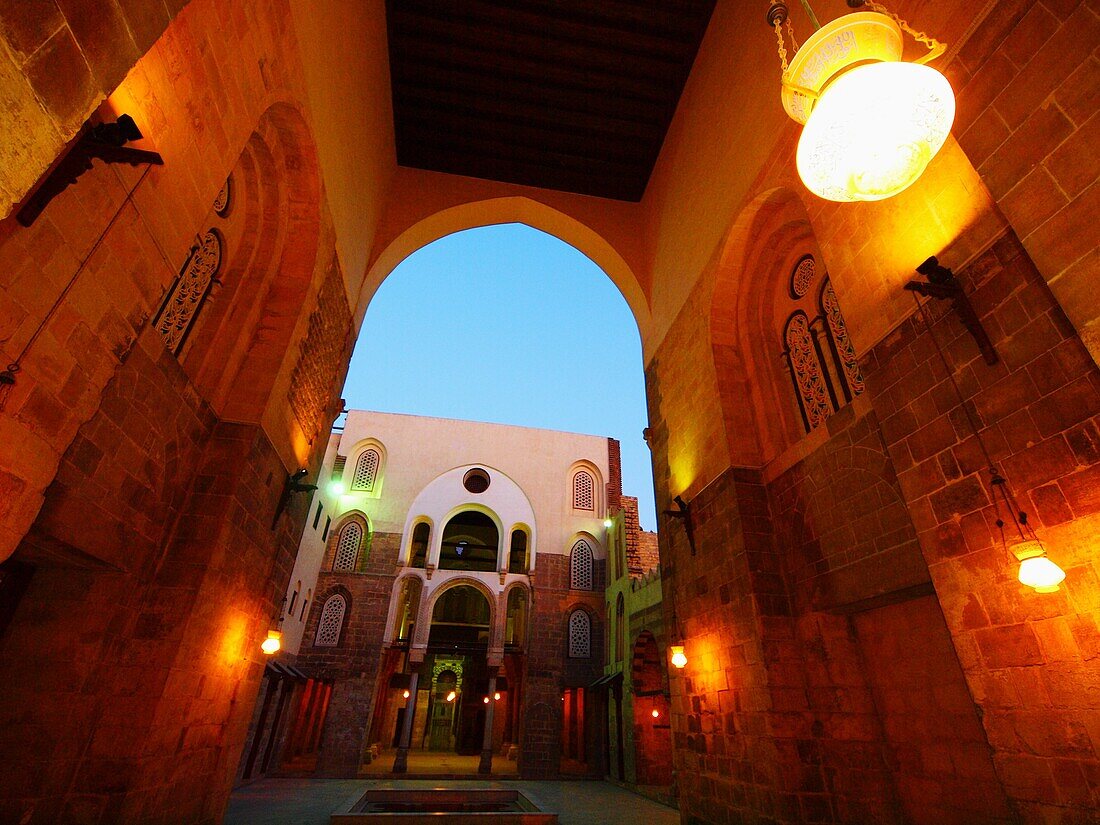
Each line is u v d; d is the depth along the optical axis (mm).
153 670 4820
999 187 3609
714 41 9477
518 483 23688
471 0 9617
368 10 8406
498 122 11453
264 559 6898
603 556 22656
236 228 6590
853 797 5398
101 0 1963
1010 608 3453
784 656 6238
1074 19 3328
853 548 5727
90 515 4238
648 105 11234
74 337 3275
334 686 18547
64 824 4207
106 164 3299
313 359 7895
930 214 4406
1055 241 3225
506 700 26484
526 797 11227
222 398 6172
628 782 16062
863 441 5758
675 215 10578
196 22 3943
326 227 7594
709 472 8133
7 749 4219
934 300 4293
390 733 25281
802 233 7574
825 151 3248
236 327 6449
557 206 12422
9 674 4422
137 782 4480
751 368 8086
